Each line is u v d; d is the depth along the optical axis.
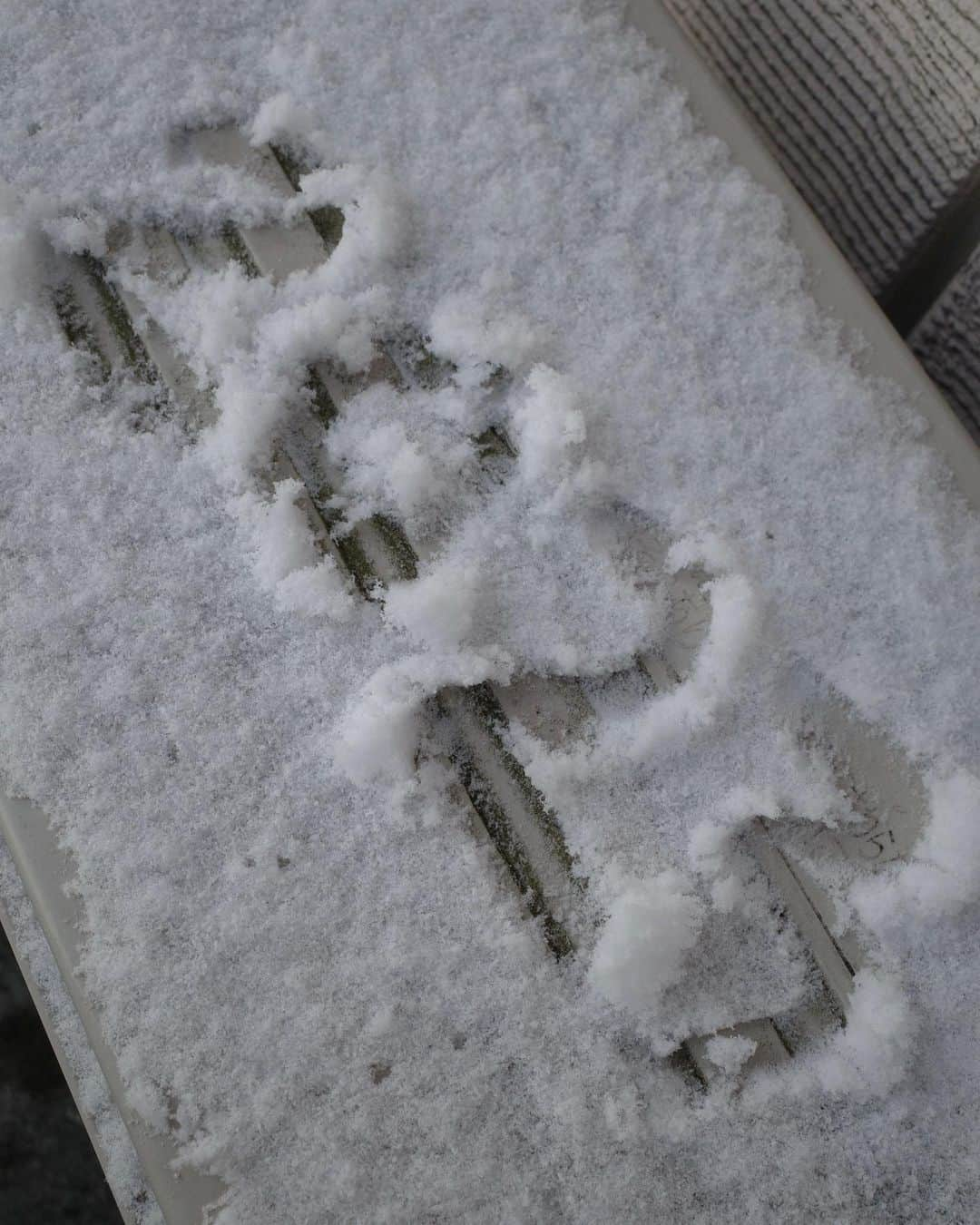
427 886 0.66
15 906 0.68
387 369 0.69
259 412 0.68
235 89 0.71
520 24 0.71
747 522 0.68
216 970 0.65
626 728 0.67
